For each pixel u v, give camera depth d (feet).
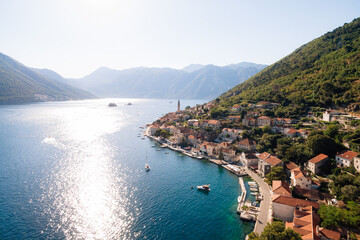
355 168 295.89
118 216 260.01
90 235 225.56
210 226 244.63
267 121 576.61
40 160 445.78
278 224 196.85
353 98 469.16
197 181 364.58
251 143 490.49
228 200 301.63
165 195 314.14
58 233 226.99
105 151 531.50
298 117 558.56
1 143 576.20
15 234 222.69
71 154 494.59
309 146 368.89
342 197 246.47
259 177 372.17
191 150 546.67
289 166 359.25
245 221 253.24
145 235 227.81
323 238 190.70
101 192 318.04
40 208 271.08
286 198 252.21
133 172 399.65
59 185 335.47
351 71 550.77
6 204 277.44
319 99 554.46
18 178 356.38
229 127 631.15
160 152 541.34
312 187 293.64
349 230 203.21
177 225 245.45
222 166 433.48
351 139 347.56
